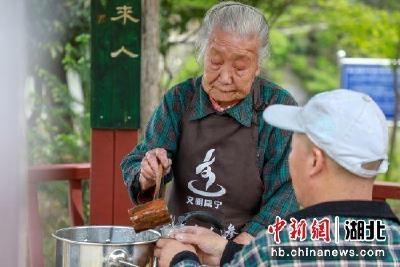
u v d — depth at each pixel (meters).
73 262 2.84
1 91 2.68
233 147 3.24
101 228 3.20
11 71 2.68
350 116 2.26
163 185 3.24
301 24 10.80
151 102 5.31
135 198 3.28
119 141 4.51
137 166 3.27
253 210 3.29
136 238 3.14
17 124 2.71
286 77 14.36
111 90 4.46
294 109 2.47
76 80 8.09
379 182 4.47
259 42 3.12
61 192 6.85
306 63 14.45
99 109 4.48
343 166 2.23
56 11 7.29
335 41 11.87
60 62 7.66
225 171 3.24
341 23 9.46
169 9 7.59
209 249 2.88
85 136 7.22
